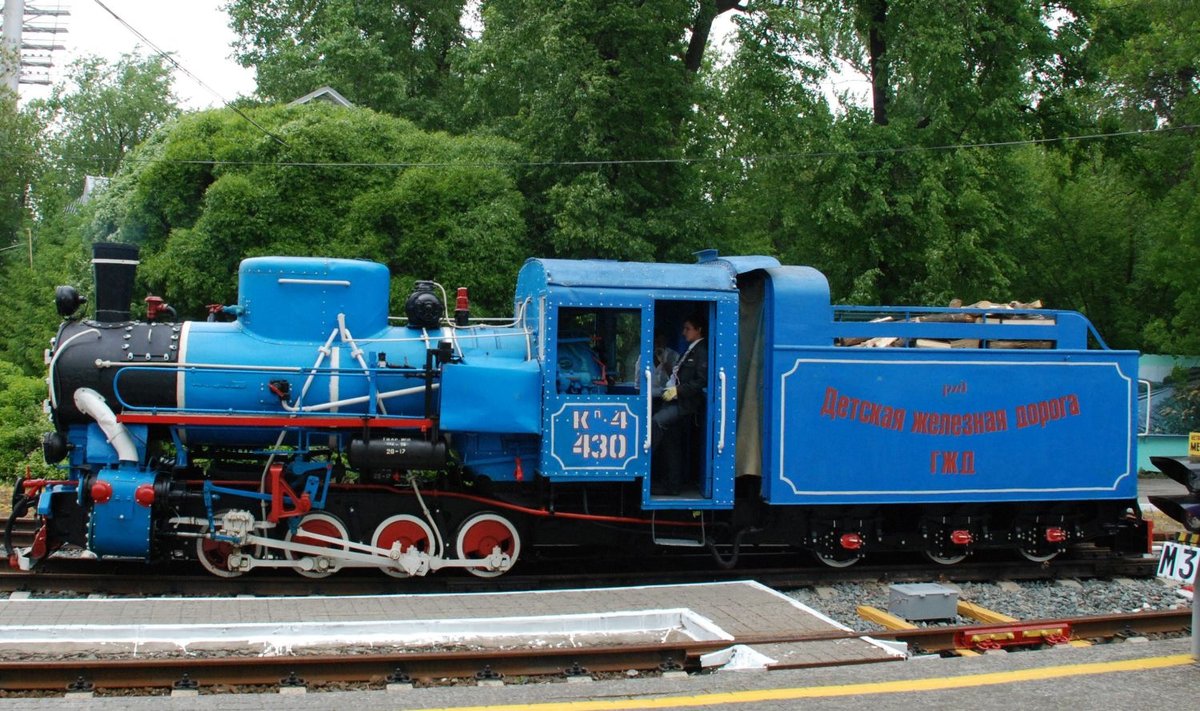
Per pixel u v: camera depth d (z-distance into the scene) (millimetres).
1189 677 5512
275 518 8234
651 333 8609
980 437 9367
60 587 8070
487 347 8797
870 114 19828
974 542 9758
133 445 8094
